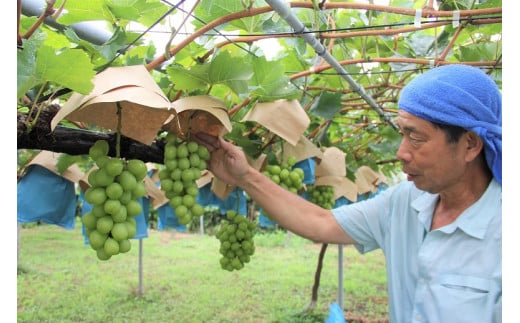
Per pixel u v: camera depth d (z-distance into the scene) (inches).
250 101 96.0
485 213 65.9
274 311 253.1
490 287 62.8
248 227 101.7
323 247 237.0
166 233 615.8
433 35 127.7
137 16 71.1
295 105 90.1
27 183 96.7
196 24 89.1
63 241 491.2
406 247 76.0
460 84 61.4
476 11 75.5
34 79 52.4
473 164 67.6
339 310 79.4
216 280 327.3
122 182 58.6
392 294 76.7
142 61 78.3
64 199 99.9
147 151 81.1
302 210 89.4
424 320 68.7
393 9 76.8
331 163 126.3
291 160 102.0
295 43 101.7
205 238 562.3
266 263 398.9
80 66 50.3
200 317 243.8
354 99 142.8
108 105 63.8
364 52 120.0
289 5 75.5
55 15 63.0
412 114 63.5
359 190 192.1
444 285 66.1
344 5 76.1
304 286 313.4
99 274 336.2
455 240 67.5
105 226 57.1
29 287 291.6
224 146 82.6
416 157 65.0
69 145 71.6
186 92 82.0
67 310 246.7
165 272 348.5
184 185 72.7
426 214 72.7
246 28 90.4
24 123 65.7
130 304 261.1
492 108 63.1
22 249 433.7
